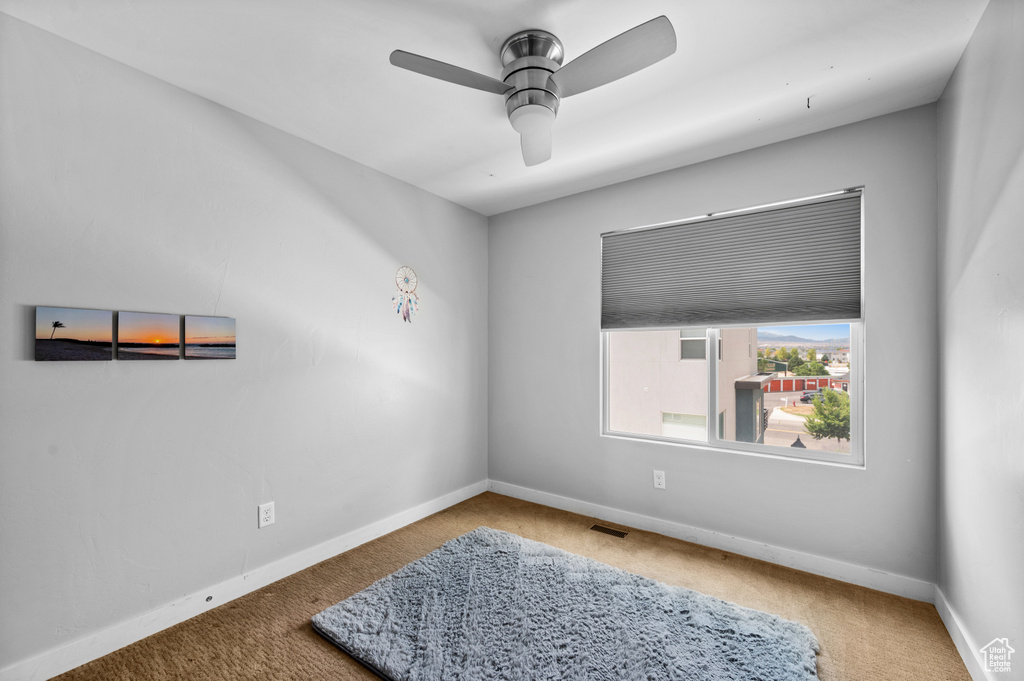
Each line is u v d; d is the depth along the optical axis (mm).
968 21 1617
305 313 2533
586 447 3334
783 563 2535
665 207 2967
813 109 2217
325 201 2639
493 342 3893
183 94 2045
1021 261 1343
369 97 2117
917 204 2182
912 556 2201
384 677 1682
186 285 2051
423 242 3297
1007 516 1432
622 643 1850
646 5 1550
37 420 1644
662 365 4730
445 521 3193
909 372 2197
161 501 1961
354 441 2793
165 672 1698
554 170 2961
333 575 2432
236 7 1542
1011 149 1402
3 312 1572
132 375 1877
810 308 2502
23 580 1611
